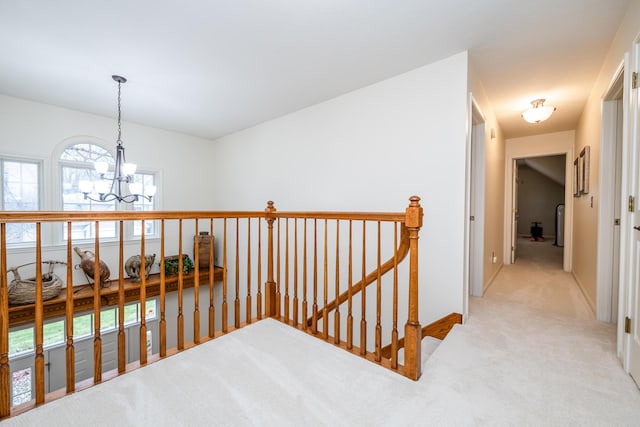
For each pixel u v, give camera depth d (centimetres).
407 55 234
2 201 331
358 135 299
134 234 434
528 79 273
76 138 373
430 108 245
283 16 188
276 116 391
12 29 202
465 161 225
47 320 355
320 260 339
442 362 166
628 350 154
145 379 150
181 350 181
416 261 152
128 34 209
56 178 359
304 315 210
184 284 443
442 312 236
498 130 403
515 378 150
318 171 341
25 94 320
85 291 359
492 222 357
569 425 118
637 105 157
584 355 173
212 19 191
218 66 254
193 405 131
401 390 141
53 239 359
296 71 263
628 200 161
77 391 140
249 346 187
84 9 181
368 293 289
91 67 257
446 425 118
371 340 287
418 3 175
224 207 502
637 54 158
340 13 185
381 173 279
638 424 117
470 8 179
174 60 245
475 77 252
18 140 332
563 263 455
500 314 242
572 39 210
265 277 420
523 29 199
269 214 235
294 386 145
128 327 418
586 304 269
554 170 759
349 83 285
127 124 421
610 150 234
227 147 493
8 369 124
